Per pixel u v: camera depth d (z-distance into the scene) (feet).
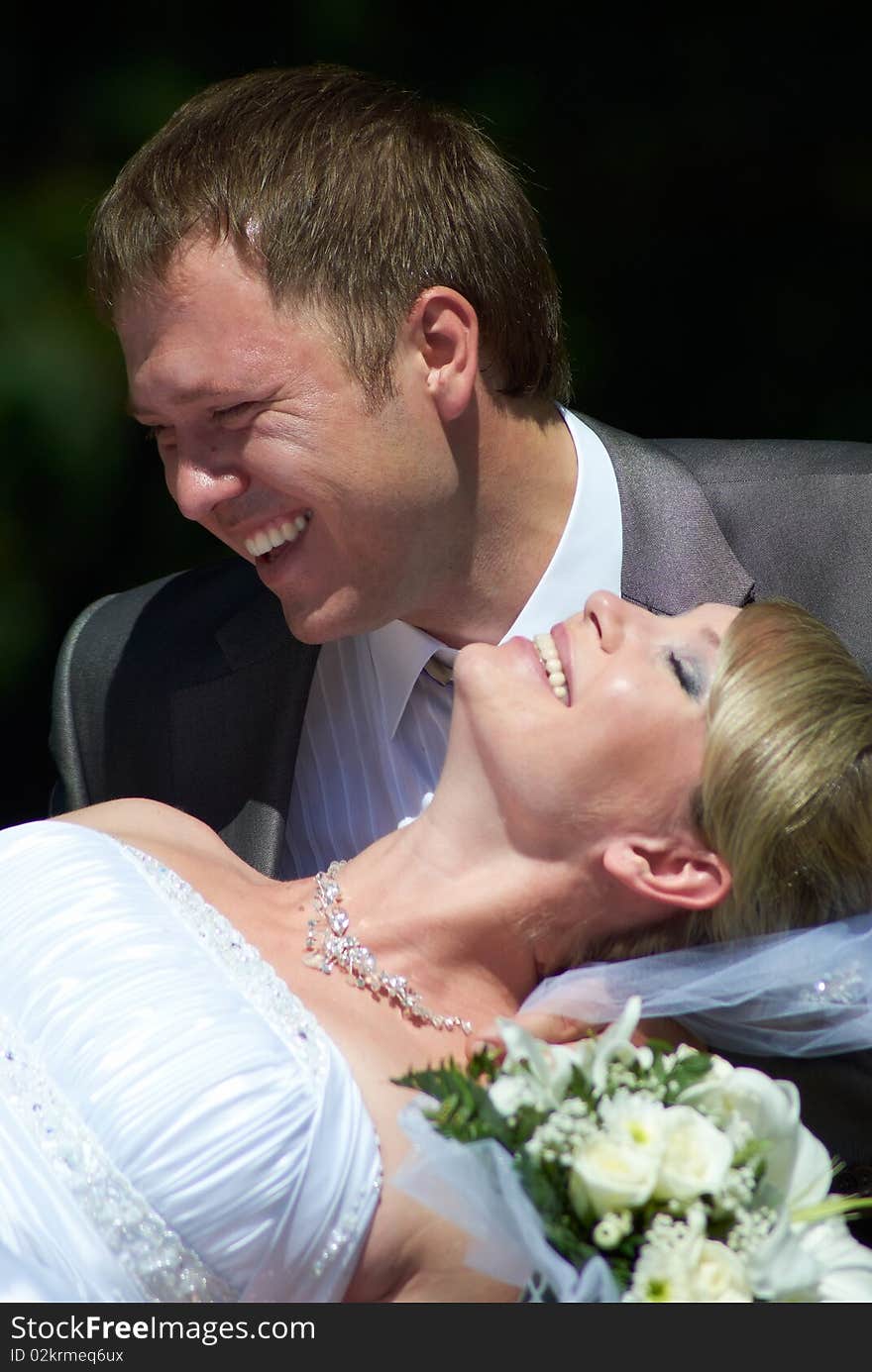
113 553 51.93
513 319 24.36
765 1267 17.53
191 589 29.99
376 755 26.78
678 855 22.09
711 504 25.88
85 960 20.16
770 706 21.75
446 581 24.61
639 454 25.96
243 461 22.68
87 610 31.17
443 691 26.13
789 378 51.83
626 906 22.34
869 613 25.18
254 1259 18.84
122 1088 19.04
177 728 27.94
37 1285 18.63
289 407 22.26
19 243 50.67
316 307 22.18
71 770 30.25
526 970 22.57
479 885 22.02
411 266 22.86
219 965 20.61
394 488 23.04
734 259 51.96
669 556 25.12
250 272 21.98
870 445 27.12
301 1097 19.20
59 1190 18.92
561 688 22.33
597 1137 17.81
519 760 21.63
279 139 22.47
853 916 22.27
